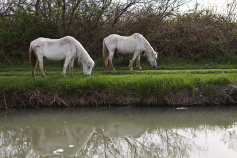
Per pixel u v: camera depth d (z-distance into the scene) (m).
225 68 12.88
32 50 9.34
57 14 15.16
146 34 15.98
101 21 15.89
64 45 9.19
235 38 15.57
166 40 15.09
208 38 15.52
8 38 14.78
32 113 7.72
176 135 6.29
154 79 8.47
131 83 8.29
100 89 8.20
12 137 6.05
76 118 7.55
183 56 15.21
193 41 15.10
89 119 7.48
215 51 15.10
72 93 8.14
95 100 8.15
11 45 15.21
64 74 9.48
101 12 15.08
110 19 16.44
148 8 16.53
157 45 15.51
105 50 12.52
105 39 12.52
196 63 14.73
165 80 8.47
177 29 15.70
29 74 10.67
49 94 8.06
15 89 8.02
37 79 8.60
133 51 12.38
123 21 16.62
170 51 15.28
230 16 17.00
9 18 15.50
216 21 16.78
